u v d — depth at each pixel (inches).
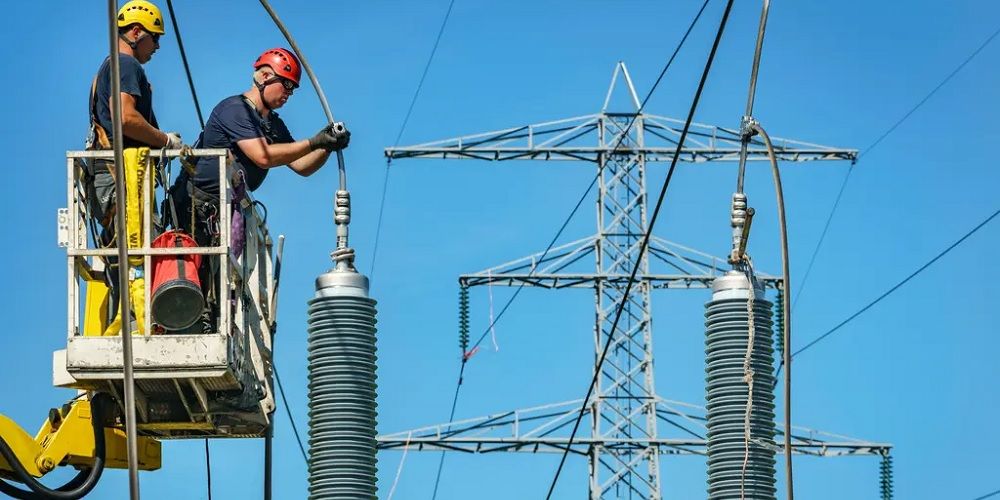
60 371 788.0
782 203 741.9
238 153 836.0
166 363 768.9
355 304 772.6
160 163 797.2
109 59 741.3
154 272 786.2
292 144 821.9
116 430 861.8
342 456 756.0
